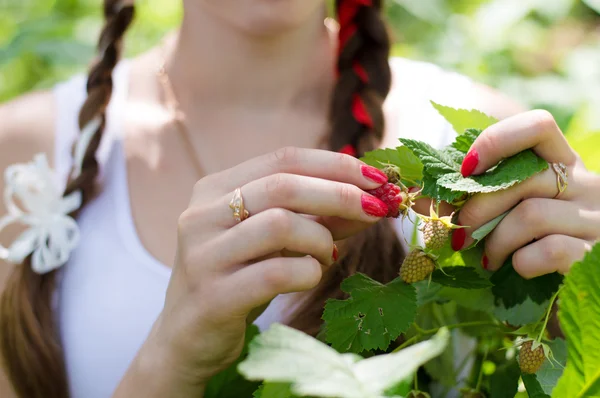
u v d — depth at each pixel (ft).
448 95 2.83
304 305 2.29
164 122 2.75
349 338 1.83
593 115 3.27
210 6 2.56
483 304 1.97
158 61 2.87
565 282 1.58
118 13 2.71
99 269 2.56
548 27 4.66
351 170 1.85
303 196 1.83
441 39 4.37
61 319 2.54
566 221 1.83
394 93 2.84
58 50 3.83
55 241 2.55
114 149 2.70
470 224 1.86
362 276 1.89
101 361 2.49
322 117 2.74
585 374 1.58
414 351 1.41
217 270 1.86
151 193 2.64
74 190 2.61
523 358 1.81
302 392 1.40
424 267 1.85
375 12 2.64
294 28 2.59
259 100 2.73
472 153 1.82
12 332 2.50
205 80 2.73
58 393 2.48
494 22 4.25
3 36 4.55
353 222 1.93
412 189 1.93
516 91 3.88
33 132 2.81
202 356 1.94
